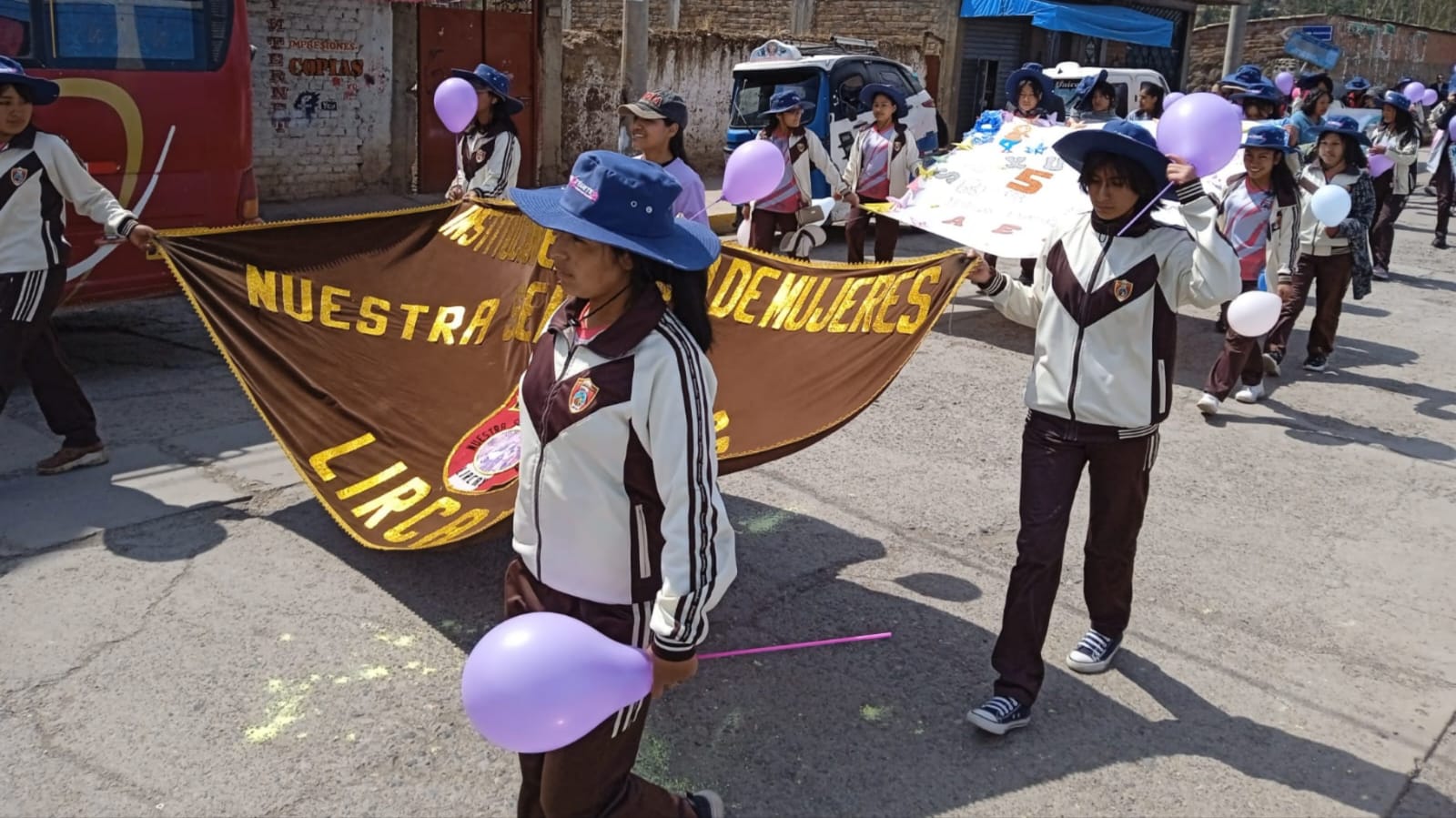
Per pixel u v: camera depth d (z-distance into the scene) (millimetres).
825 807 3309
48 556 4621
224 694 3740
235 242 5129
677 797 2723
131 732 3521
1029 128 8758
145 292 7203
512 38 14820
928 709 3848
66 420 5426
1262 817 3361
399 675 3904
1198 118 3385
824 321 4801
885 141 9461
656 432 2260
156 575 4512
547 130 15344
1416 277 12703
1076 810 3354
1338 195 5906
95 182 5098
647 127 5566
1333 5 57094
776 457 4363
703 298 2402
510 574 2619
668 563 2248
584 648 2043
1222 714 3902
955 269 4398
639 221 2232
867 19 22094
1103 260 3541
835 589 4711
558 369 2371
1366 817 3385
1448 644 4465
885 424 6934
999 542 5262
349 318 5250
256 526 5000
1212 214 3387
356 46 13617
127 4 6926
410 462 4758
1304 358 9117
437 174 14758
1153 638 4414
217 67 7430
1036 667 3717
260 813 3189
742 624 4371
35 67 6566
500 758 3488
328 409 4957
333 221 5352
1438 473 6480
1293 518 5727
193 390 6836
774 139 8633
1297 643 4430
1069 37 23547
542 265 5480
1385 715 3943
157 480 5453
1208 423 7309
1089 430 3635
